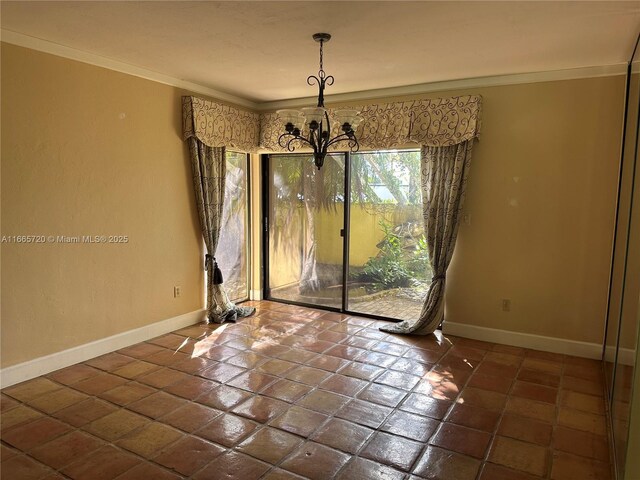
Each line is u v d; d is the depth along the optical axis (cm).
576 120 383
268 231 570
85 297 367
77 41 324
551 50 332
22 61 312
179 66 387
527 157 404
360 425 276
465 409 298
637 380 189
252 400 306
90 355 373
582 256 390
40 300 336
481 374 354
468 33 298
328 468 234
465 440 262
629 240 279
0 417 280
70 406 295
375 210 494
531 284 411
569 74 382
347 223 511
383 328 457
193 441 257
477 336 436
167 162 430
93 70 358
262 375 347
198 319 480
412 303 483
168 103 425
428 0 247
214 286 485
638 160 264
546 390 327
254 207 562
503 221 418
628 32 292
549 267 404
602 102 373
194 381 335
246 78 425
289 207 552
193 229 468
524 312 416
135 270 407
